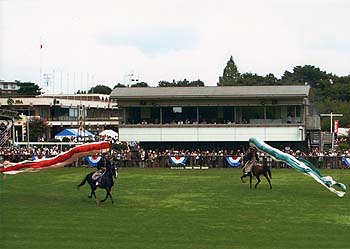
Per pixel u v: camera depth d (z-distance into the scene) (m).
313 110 75.62
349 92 124.12
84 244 20.30
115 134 75.62
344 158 51.94
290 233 22.11
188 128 61.75
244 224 23.94
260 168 36.78
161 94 62.38
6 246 19.97
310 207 28.59
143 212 27.00
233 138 61.12
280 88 62.91
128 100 62.69
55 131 97.12
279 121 61.09
